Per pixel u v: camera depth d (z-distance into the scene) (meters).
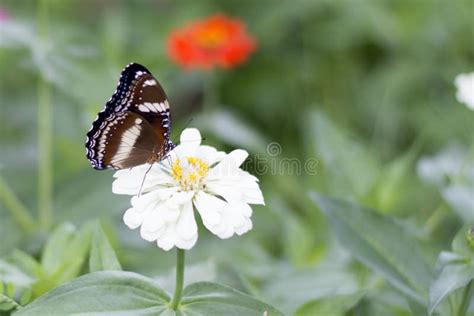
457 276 0.66
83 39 0.84
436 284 0.66
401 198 0.84
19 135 1.01
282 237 0.87
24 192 0.88
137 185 0.65
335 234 0.71
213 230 0.64
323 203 0.71
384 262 0.71
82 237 0.72
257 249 0.84
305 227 0.85
